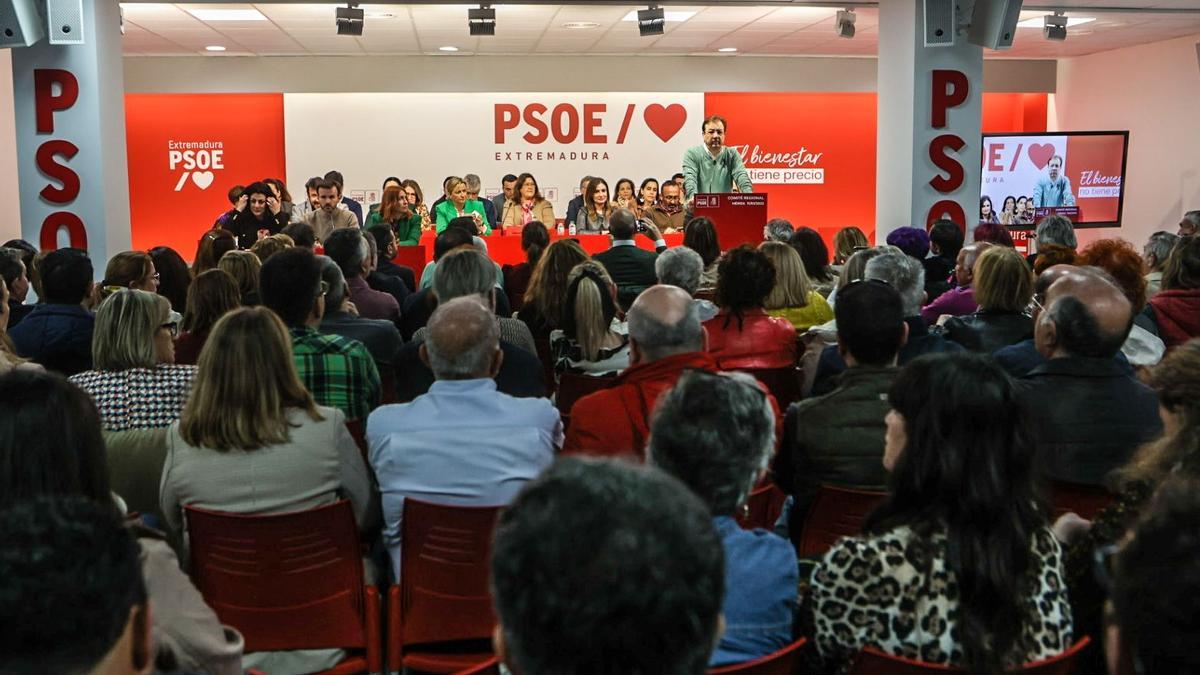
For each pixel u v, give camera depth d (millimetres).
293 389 2664
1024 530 1747
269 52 13133
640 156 14117
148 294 3131
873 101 14469
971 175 8102
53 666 935
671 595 845
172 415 3023
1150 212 13227
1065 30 11039
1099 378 2648
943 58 7980
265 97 13547
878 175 8609
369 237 6383
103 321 3055
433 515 2598
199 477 2607
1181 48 12578
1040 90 15164
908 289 3869
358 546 2633
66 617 932
